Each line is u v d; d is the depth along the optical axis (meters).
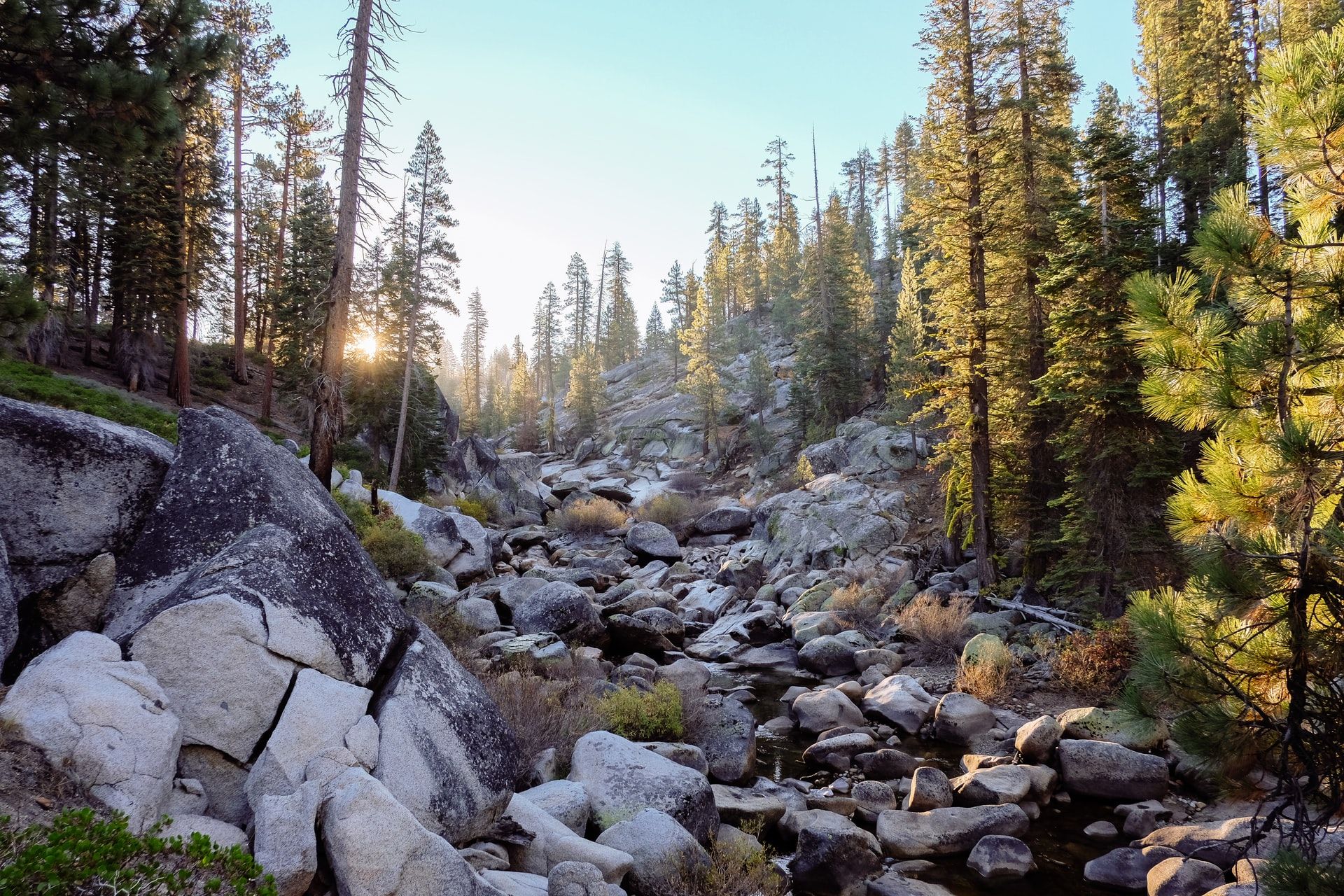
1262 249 5.69
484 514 42.94
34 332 31.94
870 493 33.09
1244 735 5.42
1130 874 9.71
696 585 31.69
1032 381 21.11
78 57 11.05
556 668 15.91
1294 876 4.76
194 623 7.09
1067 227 20.27
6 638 6.75
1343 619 5.01
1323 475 5.12
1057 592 21.67
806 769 14.12
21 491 8.20
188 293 37.69
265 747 6.94
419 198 40.09
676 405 79.44
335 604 8.37
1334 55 5.53
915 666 20.45
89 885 4.29
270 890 4.94
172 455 9.63
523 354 113.06
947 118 25.55
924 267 26.59
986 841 10.39
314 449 19.02
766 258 105.31
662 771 10.36
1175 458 18.92
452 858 6.10
